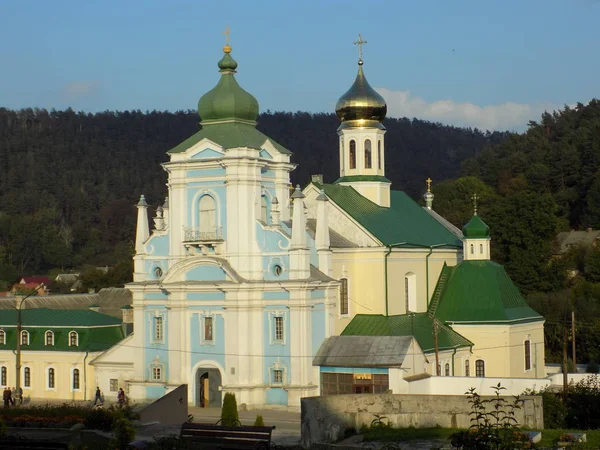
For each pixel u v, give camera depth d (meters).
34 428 73.31
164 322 101.44
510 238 163.12
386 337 96.38
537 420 65.75
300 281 94.88
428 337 104.44
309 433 63.12
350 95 115.56
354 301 105.62
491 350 108.38
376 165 115.50
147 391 101.88
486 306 109.81
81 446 60.38
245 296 96.75
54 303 153.88
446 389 91.69
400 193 123.25
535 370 113.69
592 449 55.12
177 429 74.94
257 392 96.56
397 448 51.66
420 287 111.50
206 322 98.56
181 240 100.56
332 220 107.69
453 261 119.25
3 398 103.88
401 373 93.19
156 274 102.62
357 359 95.06
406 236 110.31
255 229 97.94
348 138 115.88
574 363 110.81
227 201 98.12
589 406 67.75
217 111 100.62
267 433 58.91
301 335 95.31
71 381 110.38
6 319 115.06
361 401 66.19
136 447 58.34
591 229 189.25
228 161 97.56
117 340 112.88
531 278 160.75
